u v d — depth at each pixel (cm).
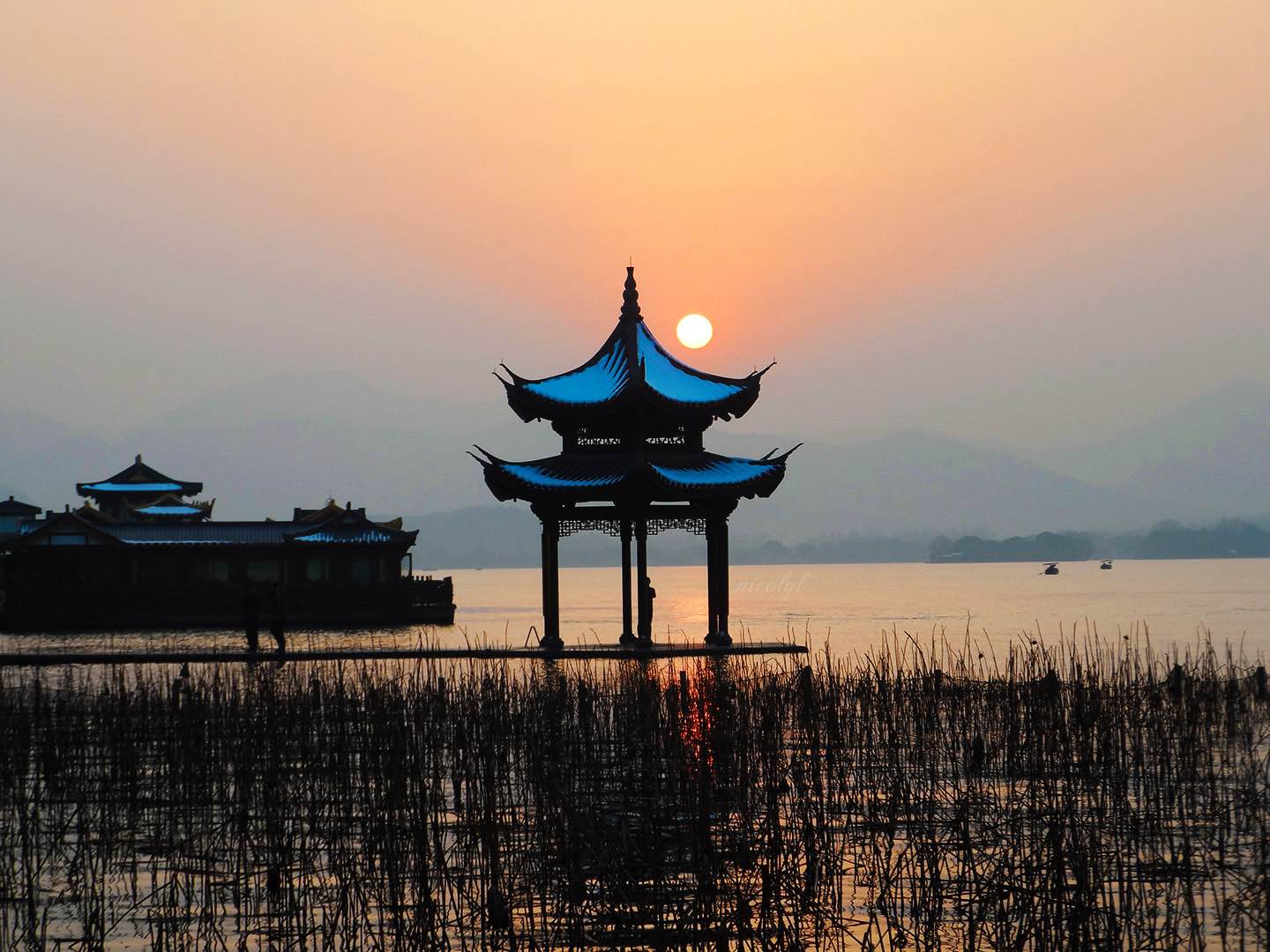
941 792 3753
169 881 3091
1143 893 2800
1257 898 2722
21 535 11306
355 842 3306
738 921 2602
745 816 3119
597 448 7694
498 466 7444
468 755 3659
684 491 7325
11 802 3650
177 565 11312
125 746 4009
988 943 2617
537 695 4600
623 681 5156
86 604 10806
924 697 4641
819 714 4303
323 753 3962
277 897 2894
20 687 5919
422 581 11412
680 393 7600
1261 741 4419
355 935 2662
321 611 11106
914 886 2750
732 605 17288
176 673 6469
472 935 2678
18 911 2895
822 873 2959
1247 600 17512
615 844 2972
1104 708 4312
